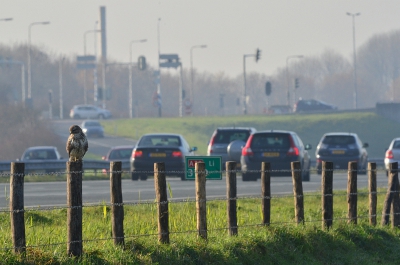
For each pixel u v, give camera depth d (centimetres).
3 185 9131
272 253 4609
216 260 4234
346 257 5022
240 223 5269
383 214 5997
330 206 5381
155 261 3944
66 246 3869
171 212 5553
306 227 5147
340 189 9381
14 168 3522
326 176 5378
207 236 4541
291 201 7469
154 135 11719
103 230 4772
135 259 3875
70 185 3691
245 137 12775
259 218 5703
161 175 4225
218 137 12838
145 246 4072
